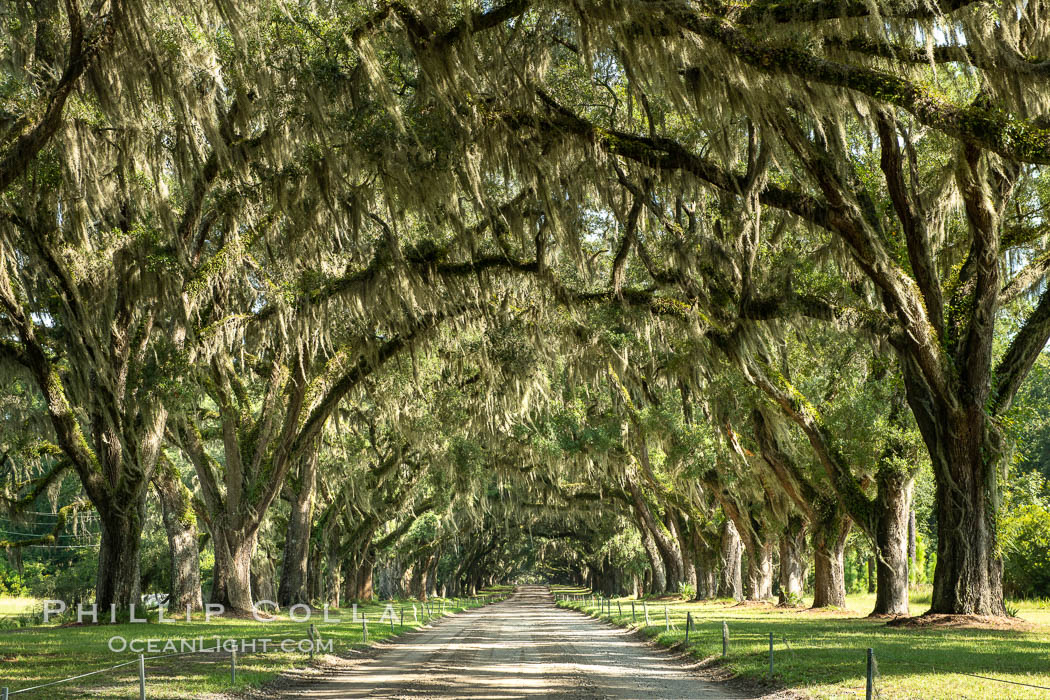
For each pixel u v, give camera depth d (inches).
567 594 4045.3
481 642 1013.2
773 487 1363.2
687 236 930.7
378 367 1077.8
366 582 2442.2
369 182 871.1
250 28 655.8
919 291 830.5
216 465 1364.4
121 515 1018.1
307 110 727.7
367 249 983.6
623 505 2324.1
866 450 1024.9
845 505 1079.0
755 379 954.7
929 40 534.3
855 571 2928.2
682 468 1378.0
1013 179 834.8
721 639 837.8
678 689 567.8
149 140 775.1
